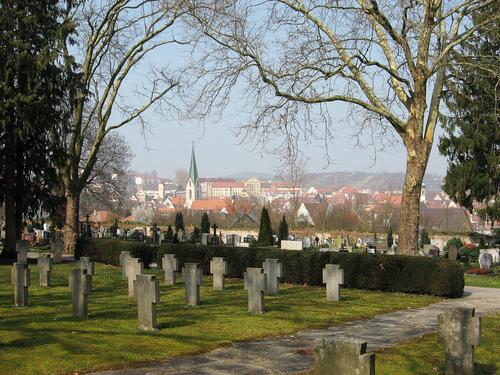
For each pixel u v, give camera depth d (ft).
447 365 29.86
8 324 43.04
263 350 37.06
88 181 205.46
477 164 133.39
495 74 72.23
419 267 65.92
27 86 97.30
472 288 74.59
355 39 72.08
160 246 93.66
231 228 225.15
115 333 40.27
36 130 99.45
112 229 200.75
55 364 32.17
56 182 107.34
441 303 59.77
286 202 304.50
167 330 41.86
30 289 65.31
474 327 29.01
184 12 85.46
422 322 48.03
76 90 107.24
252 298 49.98
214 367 32.91
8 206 106.01
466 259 121.80
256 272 49.70
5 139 97.91
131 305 52.90
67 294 61.00
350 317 49.49
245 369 32.58
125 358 33.99
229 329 42.78
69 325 42.73
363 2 71.20
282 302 57.21
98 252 104.68
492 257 113.50
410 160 75.41
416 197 75.56
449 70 77.82
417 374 31.40
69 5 108.88
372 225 247.50
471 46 83.92
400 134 76.43
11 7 98.32
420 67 72.84
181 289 66.69
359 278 70.03
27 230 178.70
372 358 21.93
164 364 33.30
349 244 170.09
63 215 119.03
